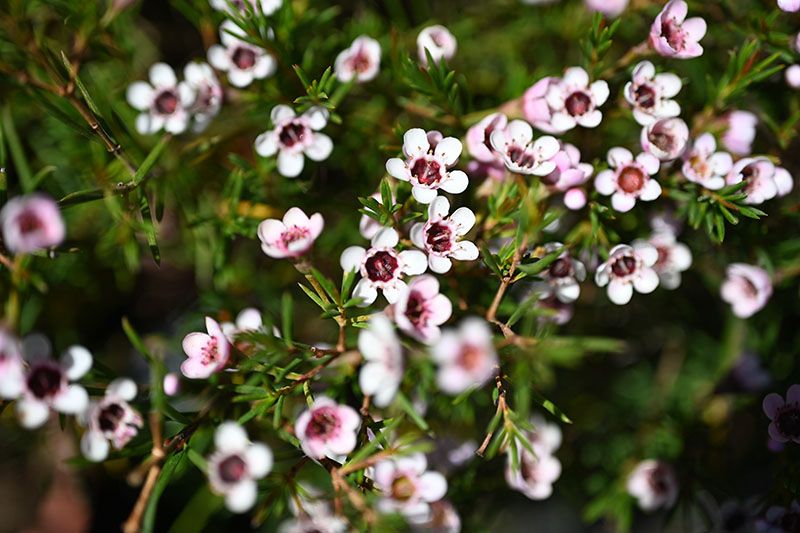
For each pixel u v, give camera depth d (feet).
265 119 1.14
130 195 1.08
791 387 1.05
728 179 1.03
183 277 1.27
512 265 0.99
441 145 1.00
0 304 1.12
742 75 1.07
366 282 0.98
